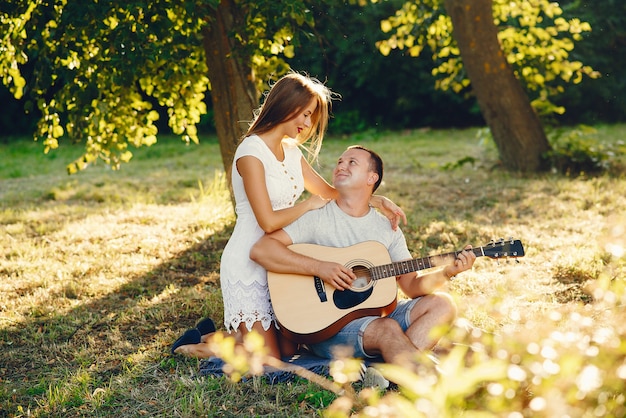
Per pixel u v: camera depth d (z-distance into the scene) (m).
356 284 3.70
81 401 3.51
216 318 4.70
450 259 3.70
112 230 7.18
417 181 9.62
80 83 6.07
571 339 2.19
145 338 4.41
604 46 16.03
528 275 5.29
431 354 3.50
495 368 2.01
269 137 3.84
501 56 9.64
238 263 3.81
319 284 3.67
